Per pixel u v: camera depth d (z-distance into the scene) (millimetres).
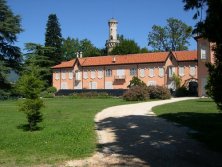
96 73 84688
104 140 16172
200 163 11727
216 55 13766
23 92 19594
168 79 75562
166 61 76062
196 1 12789
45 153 13305
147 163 11812
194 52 74750
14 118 25156
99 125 21375
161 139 16188
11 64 58500
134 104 39469
